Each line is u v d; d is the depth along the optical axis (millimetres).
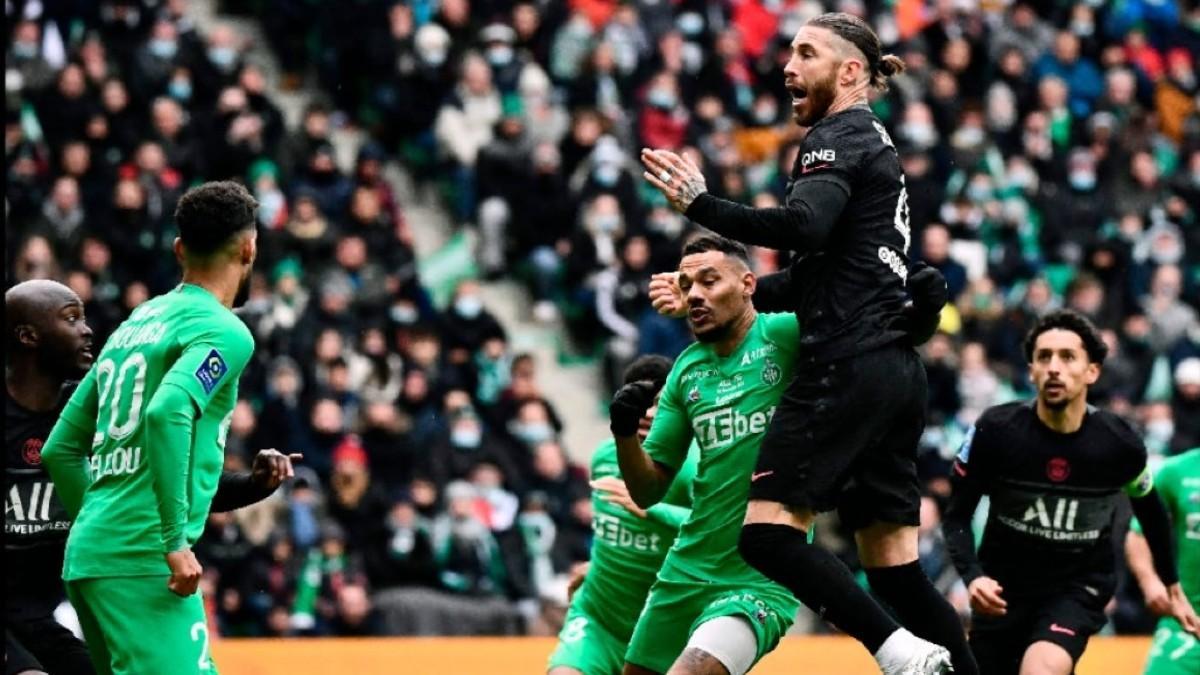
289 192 51469
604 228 52969
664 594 25047
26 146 49375
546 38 57094
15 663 23344
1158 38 66250
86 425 22375
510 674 36125
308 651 36688
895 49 60312
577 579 29922
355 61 56250
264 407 46312
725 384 24359
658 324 52312
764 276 24156
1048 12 65812
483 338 50500
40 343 23953
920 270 22172
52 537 24281
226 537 43344
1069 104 62438
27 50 50625
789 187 22375
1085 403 28281
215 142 51531
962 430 51156
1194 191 61688
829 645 38594
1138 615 48094
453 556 45375
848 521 23078
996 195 58688
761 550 22109
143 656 21016
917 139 57562
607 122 54781
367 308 49750
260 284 48531
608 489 27844
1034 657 27375
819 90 22562
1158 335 56844
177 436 20578
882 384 21859
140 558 21188
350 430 46906
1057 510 27922
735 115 58562
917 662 21500
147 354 21344
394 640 37625
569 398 53750
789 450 22062
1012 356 54281
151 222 49281
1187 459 30969
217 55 53156
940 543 47594
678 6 59500
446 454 47094
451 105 55469
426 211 56219
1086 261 57281
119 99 51031
